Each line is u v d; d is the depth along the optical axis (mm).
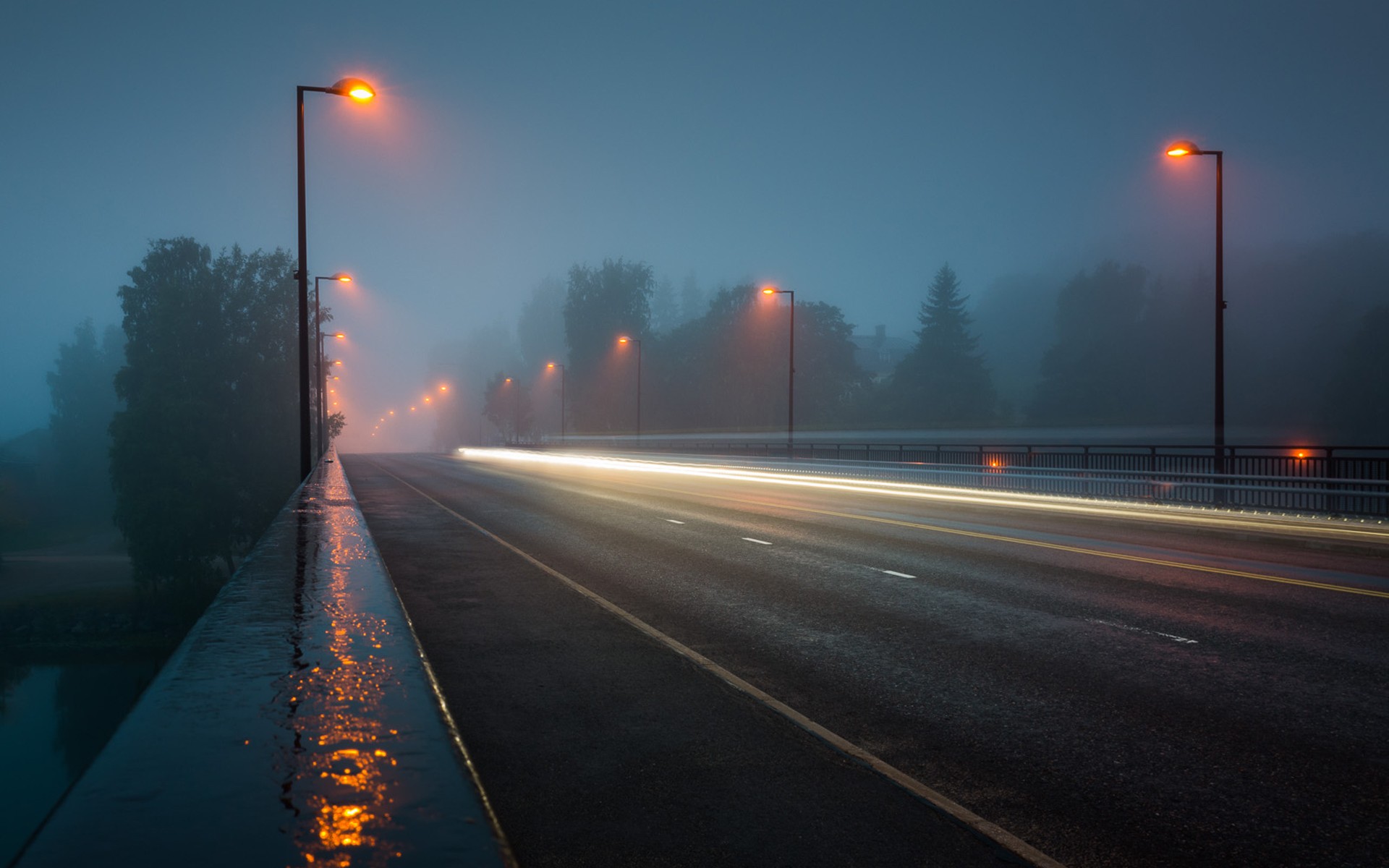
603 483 34250
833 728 5438
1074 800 4320
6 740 27469
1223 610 9383
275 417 63875
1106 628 8484
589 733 5301
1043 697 6152
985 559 13266
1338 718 5680
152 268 67125
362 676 2658
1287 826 4023
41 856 1206
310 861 1215
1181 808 4230
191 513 56062
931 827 3980
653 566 12555
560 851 3695
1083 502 23484
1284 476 20016
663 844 3770
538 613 9227
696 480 36750
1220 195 24016
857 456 44438
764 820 4043
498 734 5285
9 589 60375
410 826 1386
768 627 8508
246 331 64625
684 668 6922
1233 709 5887
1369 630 8391
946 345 102625
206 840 1300
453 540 15844
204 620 3766
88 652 45312
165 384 60062
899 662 7156
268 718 2137
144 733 1975
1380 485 17781
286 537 8250
